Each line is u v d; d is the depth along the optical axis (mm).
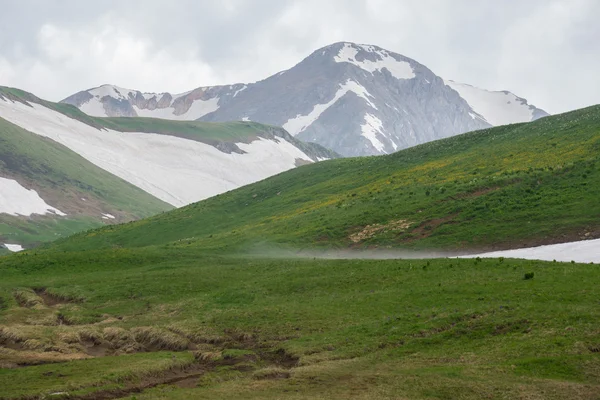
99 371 34562
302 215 100188
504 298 40219
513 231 66562
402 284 49375
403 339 35938
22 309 55500
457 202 80562
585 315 34000
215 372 34969
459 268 51031
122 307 55562
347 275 55281
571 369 28234
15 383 32594
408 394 27047
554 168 80750
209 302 53312
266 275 61656
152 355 38719
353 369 31906
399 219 81312
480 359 31078
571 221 64125
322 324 42062
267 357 37688
